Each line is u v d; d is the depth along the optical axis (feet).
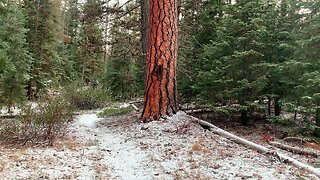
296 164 17.85
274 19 34.35
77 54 106.32
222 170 16.51
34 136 23.53
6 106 45.75
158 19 29.25
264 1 32.78
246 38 31.65
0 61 34.06
